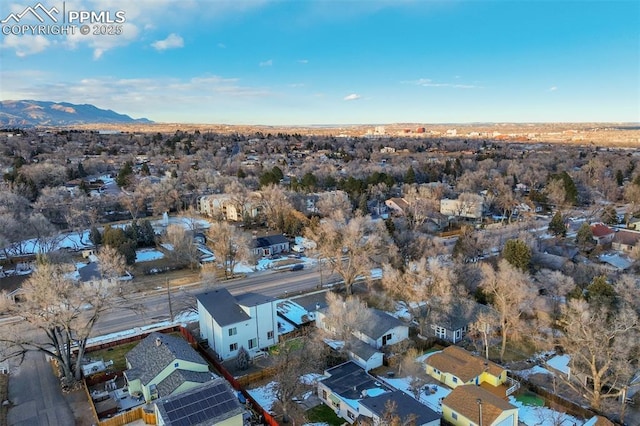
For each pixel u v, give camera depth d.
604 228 82.31
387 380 39.28
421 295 46.81
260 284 63.09
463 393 33.97
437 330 47.75
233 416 30.23
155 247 79.62
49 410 34.47
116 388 37.38
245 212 96.88
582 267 58.84
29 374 39.88
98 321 50.69
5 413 34.09
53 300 36.31
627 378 33.22
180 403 30.88
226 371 38.91
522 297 43.81
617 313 41.06
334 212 84.06
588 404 35.19
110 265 57.88
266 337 45.31
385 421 28.89
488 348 44.50
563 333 43.66
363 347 42.38
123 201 97.88
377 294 58.44
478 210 97.38
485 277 50.47
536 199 109.19
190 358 37.19
